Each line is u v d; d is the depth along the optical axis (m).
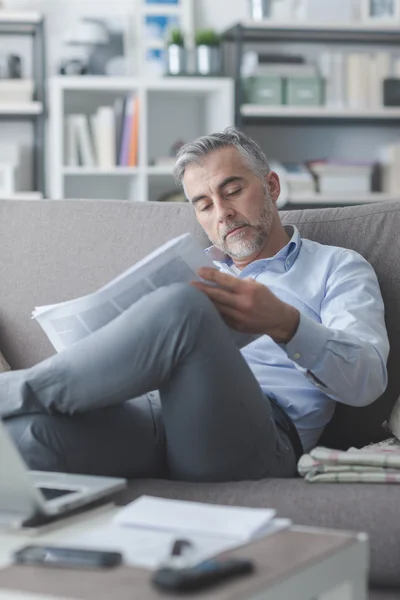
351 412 2.08
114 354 1.63
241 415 1.70
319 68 5.66
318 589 1.13
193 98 5.73
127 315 1.64
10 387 1.68
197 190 2.18
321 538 1.20
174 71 5.34
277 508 1.57
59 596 1.01
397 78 5.54
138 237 2.34
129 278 1.69
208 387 1.65
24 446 1.67
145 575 1.07
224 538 1.19
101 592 1.02
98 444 1.74
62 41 5.52
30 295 2.39
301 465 1.70
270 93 5.46
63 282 2.37
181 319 1.61
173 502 1.33
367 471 1.66
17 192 5.37
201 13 5.70
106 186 5.58
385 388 1.93
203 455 1.71
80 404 1.67
